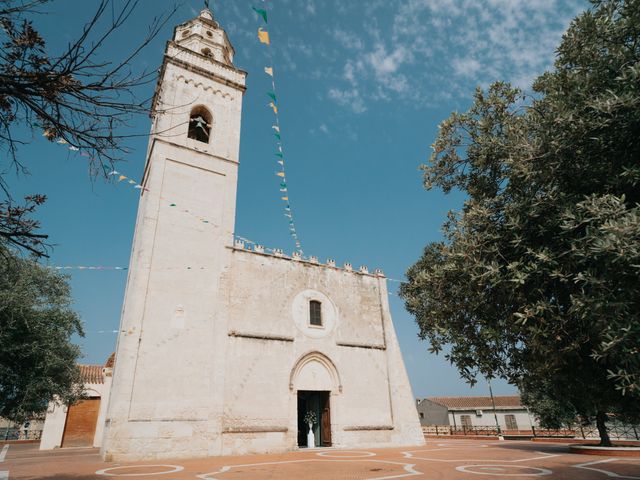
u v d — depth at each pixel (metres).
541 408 31.11
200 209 24.48
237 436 20.56
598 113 5.77
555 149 5.98
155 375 19.59
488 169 8.05
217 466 15.45
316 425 25.39
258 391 22.09
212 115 27.66
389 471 13.38
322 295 27.25
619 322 5.07
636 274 4.93
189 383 20.31
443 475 12.24
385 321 29.30
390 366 27.84
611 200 5.18
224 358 21.75
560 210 5.89
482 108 8.37
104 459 17.55
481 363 7.68
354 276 29.50
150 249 21.89
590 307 5.21
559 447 23.09
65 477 12.69
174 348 20.55
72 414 30.94
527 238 6.50
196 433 19.56
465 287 7.54
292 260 26.89
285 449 21.67
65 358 20.44
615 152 5.87
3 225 5.04
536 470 13.06
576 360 6.70
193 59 28.44
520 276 6.09
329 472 13.34
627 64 5.89
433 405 62.28
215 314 22.48
